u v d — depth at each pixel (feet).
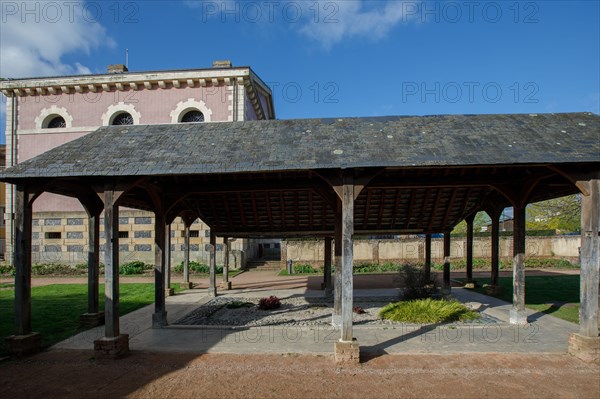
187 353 24.86
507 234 90.43
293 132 28.84
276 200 38.42
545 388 19.02
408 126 28.99
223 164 24.03
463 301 42.24
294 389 19.06
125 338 24.80
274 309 40.24
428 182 30.78
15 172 24.13
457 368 21.70
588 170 23.17
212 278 49.11
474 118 30.22
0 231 100.73
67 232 78.48
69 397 18.39
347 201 23.44
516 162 22.74
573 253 80.94
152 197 31.71
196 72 73.26
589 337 22.80
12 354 24.18
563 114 30.35
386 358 23.41
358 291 51.83
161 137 29.40
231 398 18.15
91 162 25.30
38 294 48.49
